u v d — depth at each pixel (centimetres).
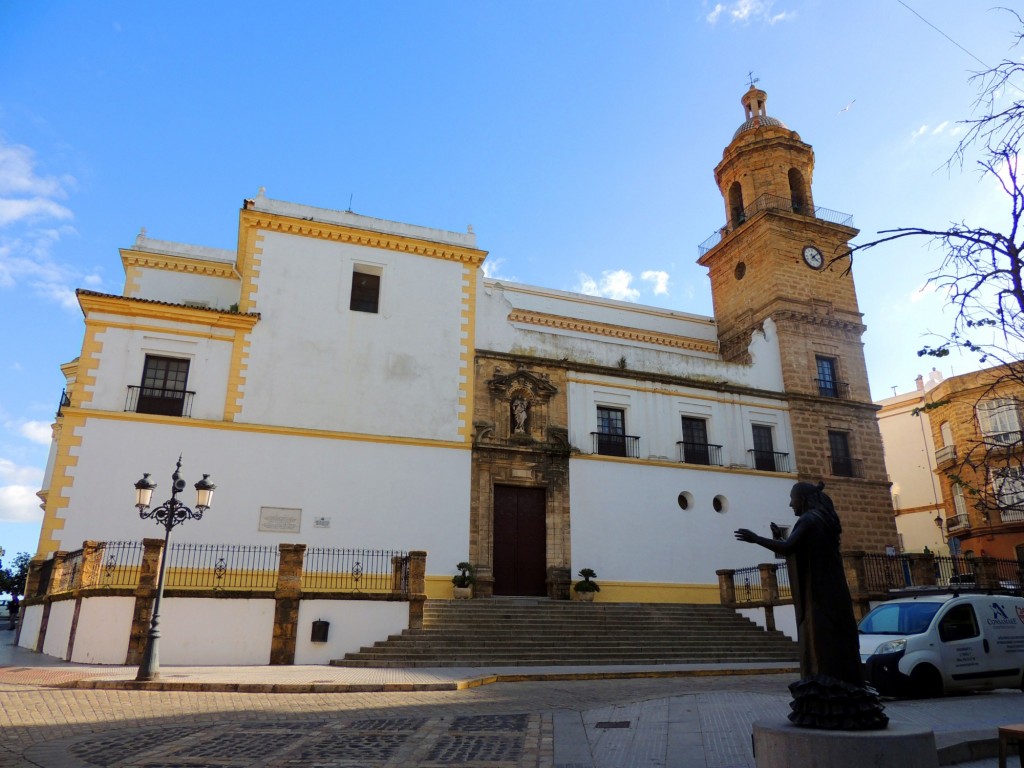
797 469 2908
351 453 2284
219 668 1530
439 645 1777
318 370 2336
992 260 846
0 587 3834
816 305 3150
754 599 2314
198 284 2631
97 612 1598
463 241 2669
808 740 510
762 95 3647
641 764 724
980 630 1226
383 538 2234
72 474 2005
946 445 3688
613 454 2672
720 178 3553
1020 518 3148
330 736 863
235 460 2155
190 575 1995
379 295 2508
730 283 3394
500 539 2425
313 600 1723
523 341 2684
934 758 511
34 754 755
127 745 808
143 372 2181
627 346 2845
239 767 711
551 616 2078
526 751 784
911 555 2214
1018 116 808
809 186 3397
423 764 726
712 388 2880
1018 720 898
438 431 2417
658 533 2602
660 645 1973
